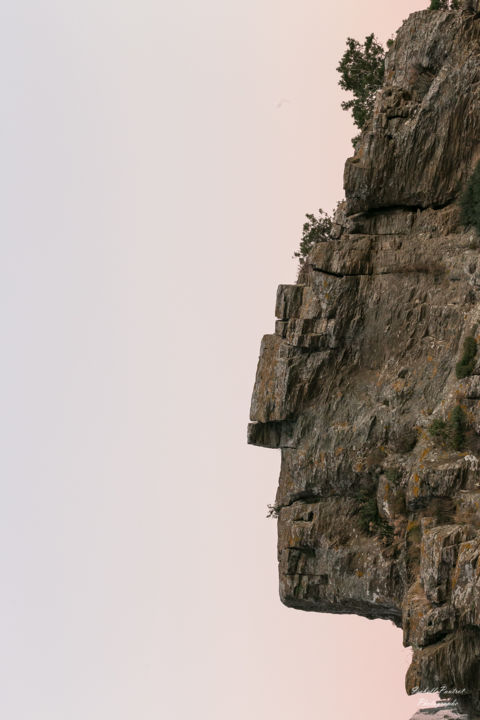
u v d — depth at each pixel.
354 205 36.47
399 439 32.75
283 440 35.84
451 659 25.20
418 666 25.75
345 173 36.09
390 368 34.09
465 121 34.53
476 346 31.36
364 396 34.22
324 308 35.09
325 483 34.28
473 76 34.28
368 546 32.94
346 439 33.81
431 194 35.31
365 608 33.81
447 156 34.94
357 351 34.91
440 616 25.62
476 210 33.44
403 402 33.16
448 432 30.83
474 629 25.05
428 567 26.53
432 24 35.72
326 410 34.72
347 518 33.91
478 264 32.44
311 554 34.50
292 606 35.94
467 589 25.05
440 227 34.81
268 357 36.59
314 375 35.09
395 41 37.56
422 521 29.19
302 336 35.00
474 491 28.86
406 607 27.16
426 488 30.05
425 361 33.41
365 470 33.19
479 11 34.84
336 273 35.28
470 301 32.94
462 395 30.91
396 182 35.66
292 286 36.22
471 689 25.25
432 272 34.28
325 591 34.00
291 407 35.16
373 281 35.03
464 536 26.31
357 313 34.94
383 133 35.62
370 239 35.66
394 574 31.70
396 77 37.16
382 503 32.28
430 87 35.03
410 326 34.12
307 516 34.56
